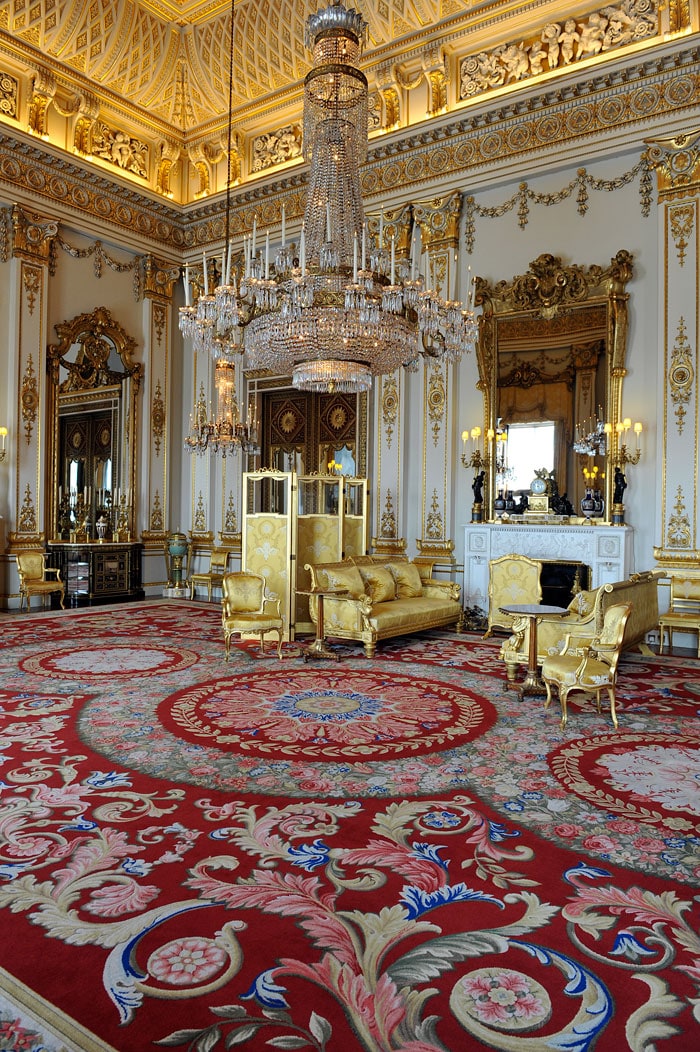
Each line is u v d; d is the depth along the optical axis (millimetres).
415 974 2094
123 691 5367
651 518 7742
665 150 7594
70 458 12086
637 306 7844
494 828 3109
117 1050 1780
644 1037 1849
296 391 11180
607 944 2258
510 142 8555
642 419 7812
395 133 9297
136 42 10188
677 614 7043
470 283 8945
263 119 10969
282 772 3752
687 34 7477
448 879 2660
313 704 5062
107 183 10609
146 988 2016
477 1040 1834
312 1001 1974
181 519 12023
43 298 9875
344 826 3111
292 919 2377
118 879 2631
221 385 9188
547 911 2447
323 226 6777
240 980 2057
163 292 11648
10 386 9539
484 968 2127
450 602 7824
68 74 9984
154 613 9500
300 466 11062
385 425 9602
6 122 9484
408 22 9047
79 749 4066
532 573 7336
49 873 2670
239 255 11227
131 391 11250
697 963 2166
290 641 7500
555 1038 1844
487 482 8727
